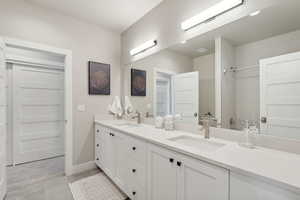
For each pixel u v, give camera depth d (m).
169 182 1.20
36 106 2.98
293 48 1.02
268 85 1.13
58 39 2.28
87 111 2.55
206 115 1.54
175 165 1.15
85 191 1.91
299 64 1.00
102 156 2.32
